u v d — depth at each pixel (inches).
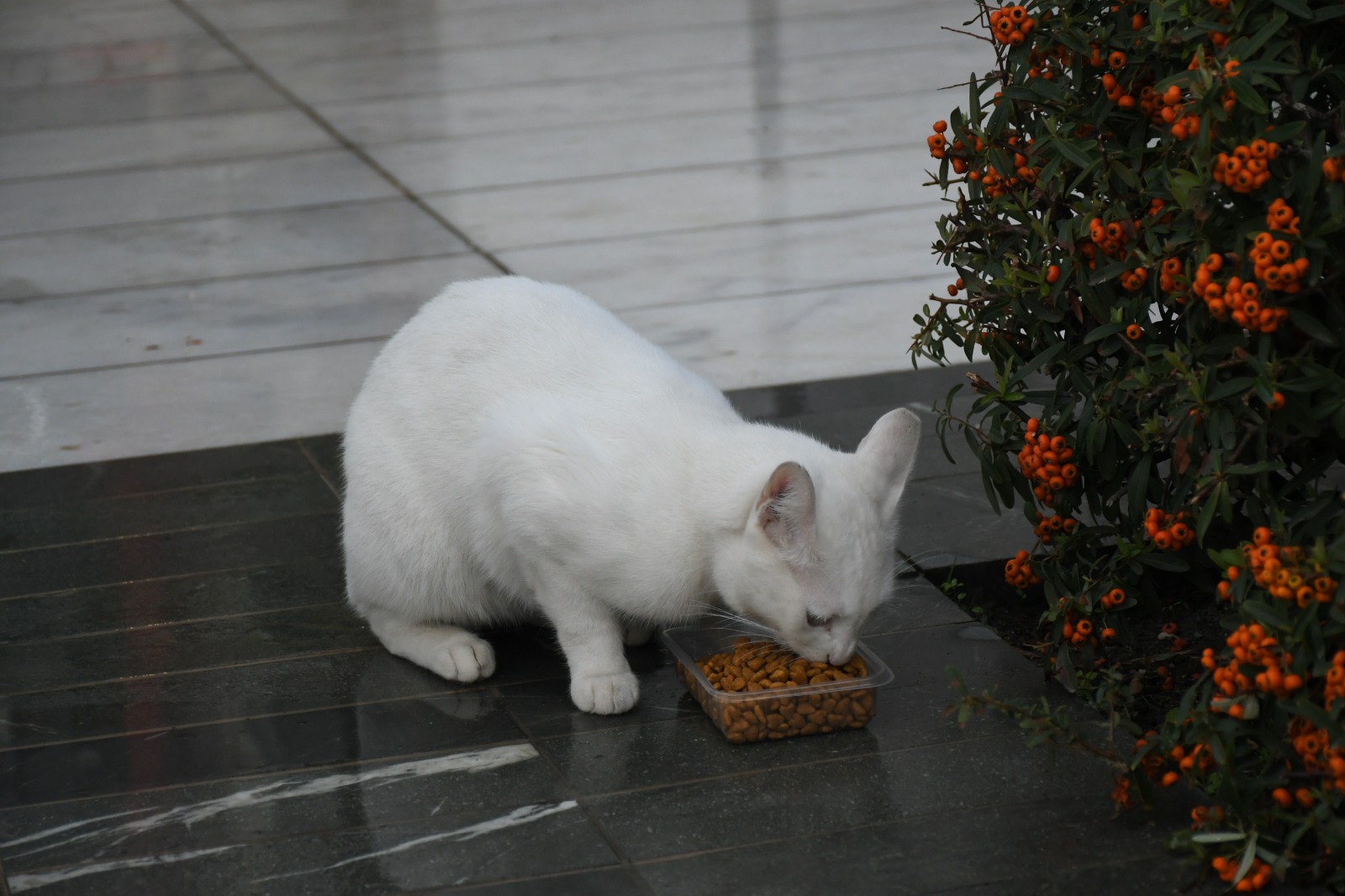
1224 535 139.4
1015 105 133.8
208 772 127.6
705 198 314.0
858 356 228.7
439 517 141.7
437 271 274.5
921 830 115.2
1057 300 129.9
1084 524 150.2
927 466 188.5
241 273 277.7
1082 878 108.3
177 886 111.9
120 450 202.8
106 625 155.3
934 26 477.4
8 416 215.3
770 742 129.6
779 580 121.9
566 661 147.0
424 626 148.6
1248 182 104.3
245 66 465.4
